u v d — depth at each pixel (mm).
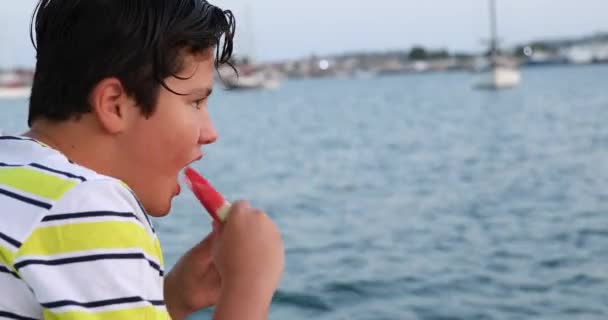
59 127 1148
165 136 1148
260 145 24766
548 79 96938
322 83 136750
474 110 41781
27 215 1065
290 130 31484
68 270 1041
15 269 1056
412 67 165125
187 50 1136
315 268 7070
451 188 13727
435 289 6355
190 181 1202
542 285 6535
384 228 9547
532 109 39656
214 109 54531
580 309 5781
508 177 15070
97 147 1143
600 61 161500
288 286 6305
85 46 1098
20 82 64500
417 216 10570
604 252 7875
